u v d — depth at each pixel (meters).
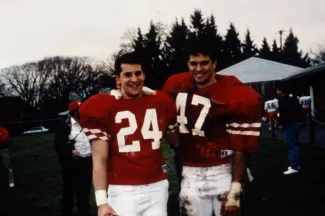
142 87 2.64
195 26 55.78
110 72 55.16
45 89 56.06
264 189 5.86
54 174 8.93
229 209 2.74
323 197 5.24
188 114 2.88
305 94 25.41
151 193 2.56
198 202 2.91
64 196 4.82
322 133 13.81
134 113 2.57
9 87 55.72
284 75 27.36
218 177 2.88
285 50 67.56
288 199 5.24
